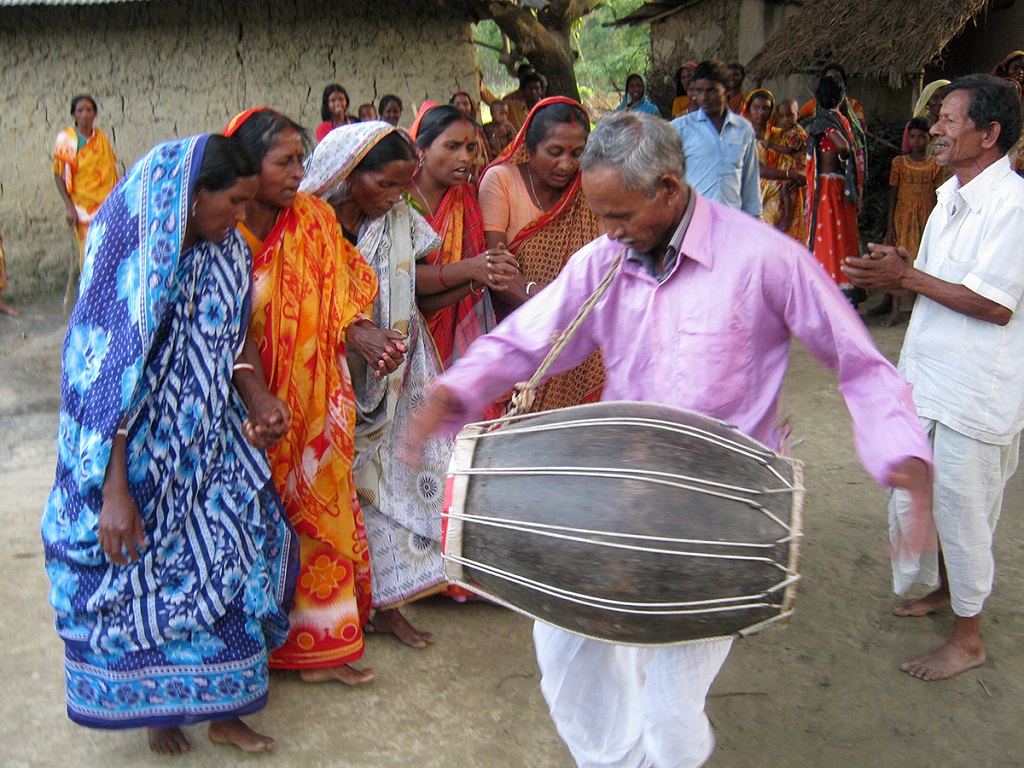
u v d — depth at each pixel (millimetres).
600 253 2260
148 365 2541
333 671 3174
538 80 10070
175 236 2410
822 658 3312
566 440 1902
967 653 3215
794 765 2791
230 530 2697
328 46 9273
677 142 2000
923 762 2795
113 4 9188
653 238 2080
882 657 3311
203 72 9336
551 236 3594
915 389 3137
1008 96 2859
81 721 2703
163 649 2652
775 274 2074
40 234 9547
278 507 2900
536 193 3617
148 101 9398
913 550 1967
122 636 2611
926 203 7496
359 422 3375
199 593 2633
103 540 2488
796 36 10742
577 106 3445
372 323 3107
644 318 2209
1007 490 4598
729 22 14484
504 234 3625
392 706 3068
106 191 8664
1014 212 2846
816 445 5199
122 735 2947
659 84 15156
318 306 2959
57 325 8156
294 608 3107
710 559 1776
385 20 9242
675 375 2166
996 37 10422
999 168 2914
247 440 2773
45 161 9453
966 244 2947
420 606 3680
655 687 2145
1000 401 2961
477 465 1946
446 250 3516
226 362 2643
